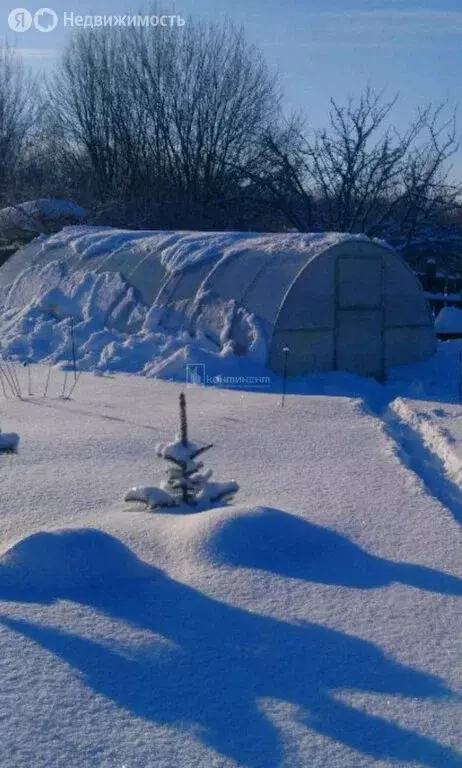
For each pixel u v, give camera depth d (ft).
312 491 24.49
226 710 13.48
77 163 111.65
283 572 18.43
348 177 88.17
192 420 33.81
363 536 20.83
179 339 47.14
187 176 107.04
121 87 109.91
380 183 88.22
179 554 19.13
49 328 52.80
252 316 45.68
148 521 21.18
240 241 52.75
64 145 113.60
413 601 17.33
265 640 15.62
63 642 15.34
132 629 15.90
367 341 47.62
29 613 16.42
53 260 61.26
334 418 34.53
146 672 14.48
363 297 47.26
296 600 17.20
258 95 110.22
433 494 25.05
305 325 45.47
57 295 55.67
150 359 46.65
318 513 22.41
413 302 49.32
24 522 21.58
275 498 23.75
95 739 12.65
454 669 14.82
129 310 52.01
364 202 90.79
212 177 106.83
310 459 28.14
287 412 35.55
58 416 34.50
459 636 15.98
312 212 92.43
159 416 34.58
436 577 18.52
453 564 19.24
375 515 22.36
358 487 24.90
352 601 17.24
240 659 14.98
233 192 103.76
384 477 26.02
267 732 12.93
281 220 101.50
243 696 13.88
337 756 12.41
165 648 15.24
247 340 45.34
